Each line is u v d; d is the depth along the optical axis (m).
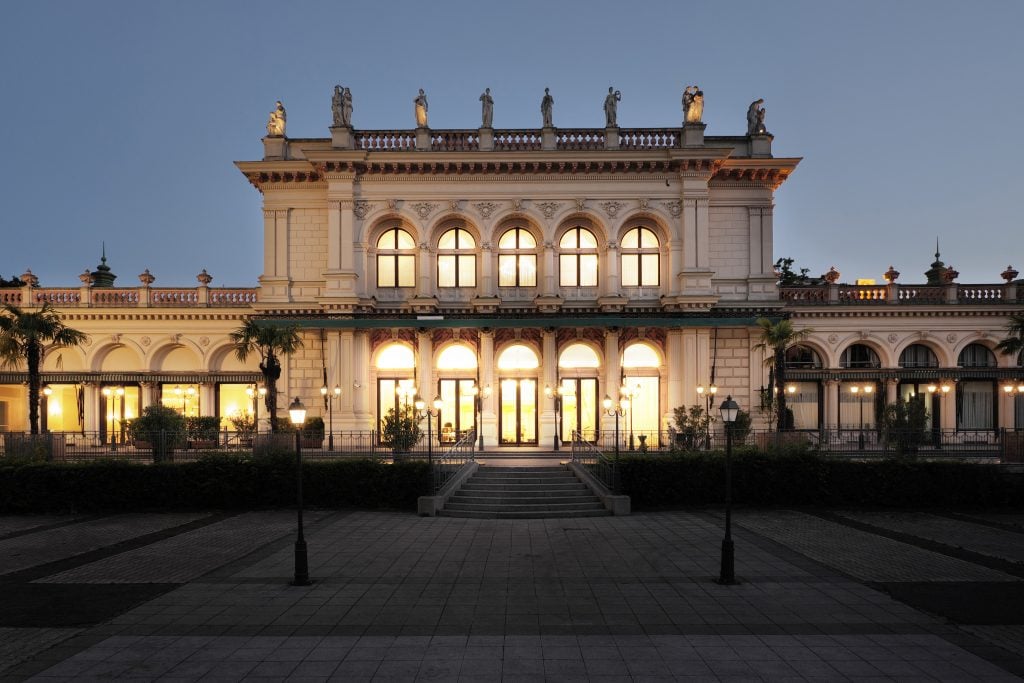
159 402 35.84
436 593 12.20
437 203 35.41
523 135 35.75
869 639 9.84
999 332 36.56
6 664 9.01
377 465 22.30
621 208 35.38
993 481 22.00
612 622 10.58
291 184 36.16
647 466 22.22
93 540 17.39
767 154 36.44
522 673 8.60
